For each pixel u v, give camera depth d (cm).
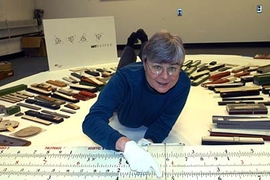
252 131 101
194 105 139
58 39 217
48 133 111
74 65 228
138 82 96
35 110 136
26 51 579
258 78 160
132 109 105
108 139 85
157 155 82
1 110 132
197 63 218
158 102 100
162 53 82
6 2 536
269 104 131
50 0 609
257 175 73
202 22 559
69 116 129
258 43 549
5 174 78
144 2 570
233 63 222
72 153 87
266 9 523
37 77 200
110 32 239
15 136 108
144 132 113
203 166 77
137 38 167
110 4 585
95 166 80
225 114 125
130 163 76
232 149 84
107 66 232
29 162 83
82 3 596
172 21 571
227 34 557
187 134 107
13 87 168
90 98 153
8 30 540
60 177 77
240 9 535
